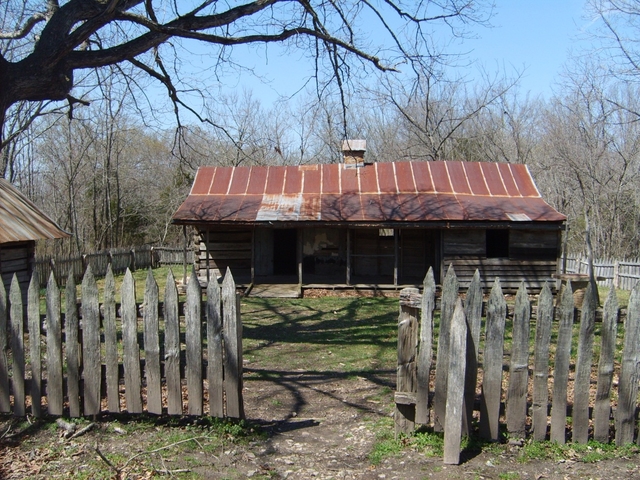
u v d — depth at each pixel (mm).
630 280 20875
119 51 7457
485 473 4410
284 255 20953
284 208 17938
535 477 4332
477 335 4785
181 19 7824
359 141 20062
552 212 17531
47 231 11680
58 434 5246
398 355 5043
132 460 4715
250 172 20094
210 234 19875
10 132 20734
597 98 25234
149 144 39531
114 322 5344
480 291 4754
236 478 4461
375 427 5609
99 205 36188
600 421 4836
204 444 5051
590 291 4754
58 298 5430
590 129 27750
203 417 5527
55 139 33344
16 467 4613
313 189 19125
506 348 9469
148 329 5289
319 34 9000
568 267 25062
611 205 31125
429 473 4445
